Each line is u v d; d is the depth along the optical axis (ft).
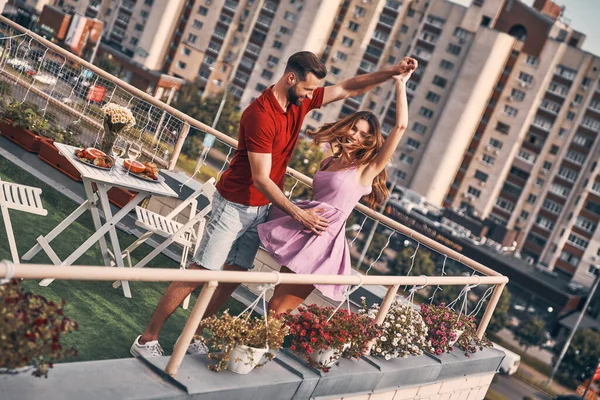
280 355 12.12
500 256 358.84
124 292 15.66
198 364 10.67
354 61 400.26
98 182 15.76
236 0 414.00
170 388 9.80
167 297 11.97
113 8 432.25
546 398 286.46
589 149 375.86
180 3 419.95
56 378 9.01
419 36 390.21
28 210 15.29
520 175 386.32
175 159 21.04
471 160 388.78
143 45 422.41
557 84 378.53
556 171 381.60
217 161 360.48
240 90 419.54
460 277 15.74
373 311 14.47
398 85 13.19
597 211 374.43
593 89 373.61
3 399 8.17
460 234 363.35
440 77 386.32
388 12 392.47
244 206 12.50
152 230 16.70
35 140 22.79
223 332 10.76
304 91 12.01
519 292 347.77
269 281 10.34
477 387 17.39
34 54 23.73
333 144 13.38
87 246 15.78
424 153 388.98
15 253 15.17
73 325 8.52
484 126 386.32
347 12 397.80
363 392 13.26
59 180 22.27
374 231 338.95
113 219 16.01
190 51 424.05
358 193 13.17
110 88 22.49
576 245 377.91
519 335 319.88
